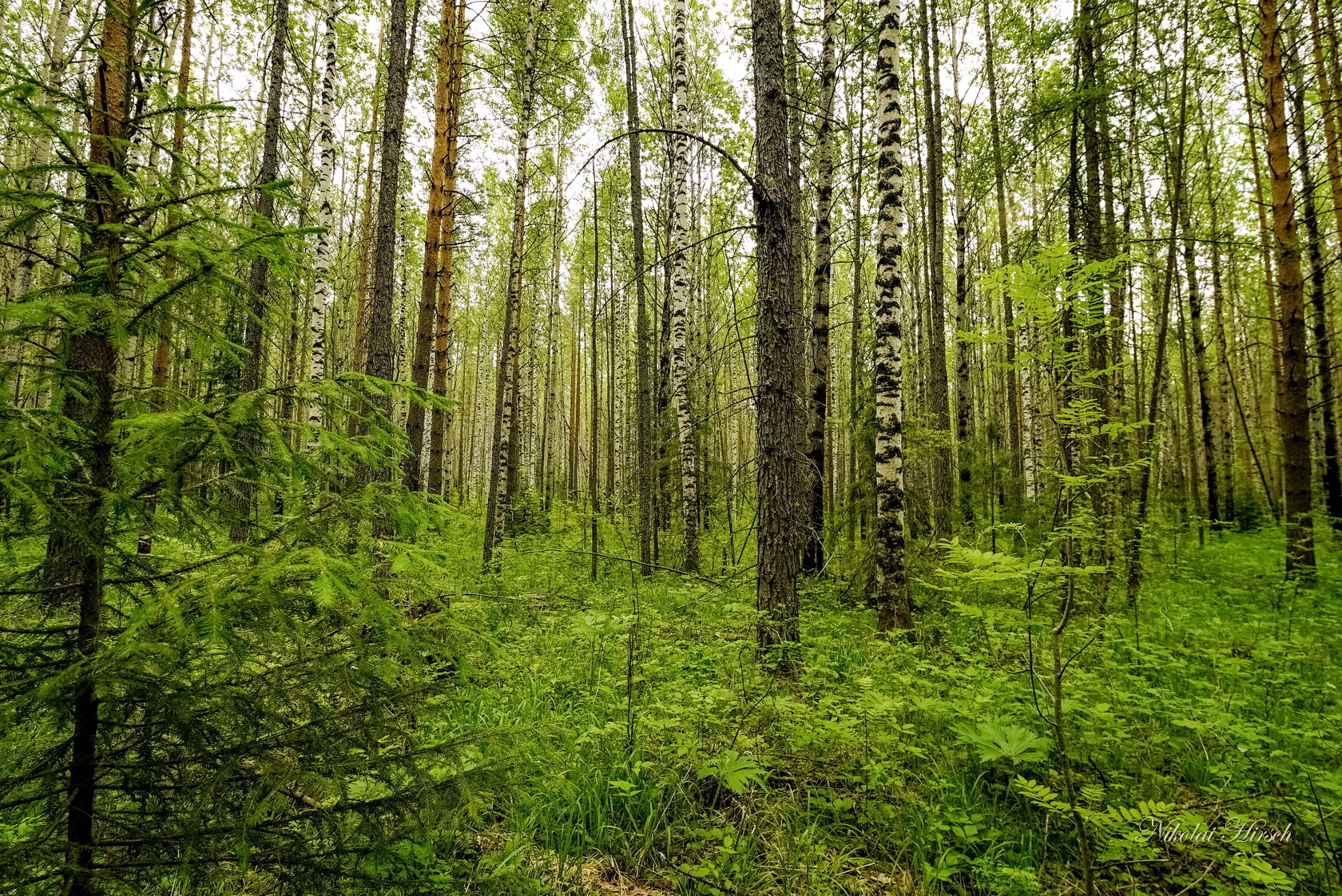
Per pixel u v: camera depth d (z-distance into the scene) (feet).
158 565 6.36
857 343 41.52
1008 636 15.06
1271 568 31.12
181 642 5.31
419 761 7.05
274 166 35.09
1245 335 67.77
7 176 5.43
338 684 6.55
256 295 6.29
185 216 6.39
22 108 5.42
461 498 69.41
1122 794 11.07
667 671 16.63
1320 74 31.01
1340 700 14.55
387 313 25.13
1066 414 9.45
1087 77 29.14
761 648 16.40
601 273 74.08
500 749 7.76
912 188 57.26
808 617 23.77
